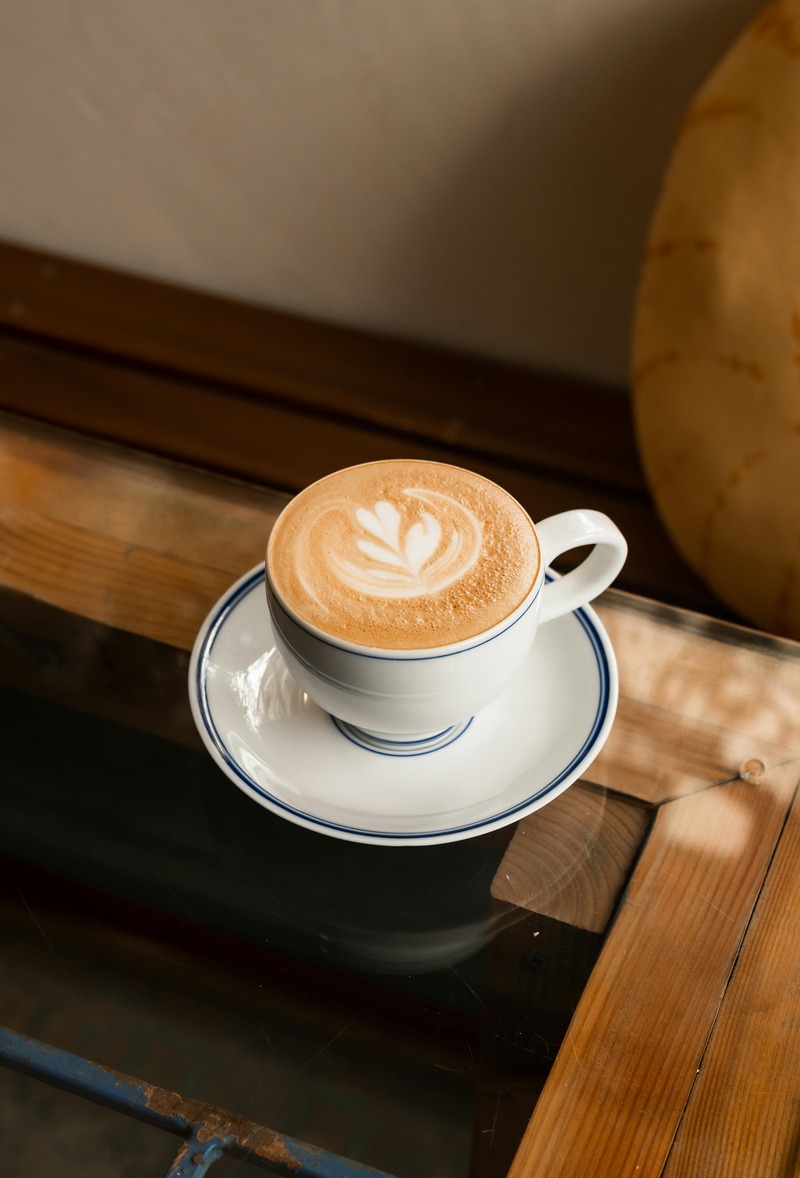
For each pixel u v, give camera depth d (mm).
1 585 792
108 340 1319
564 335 1255
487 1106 656
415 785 717
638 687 750
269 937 698
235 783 709
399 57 1079
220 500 816
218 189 1285
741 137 904
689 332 951
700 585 1064
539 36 1030
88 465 830
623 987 676
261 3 1085
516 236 1187
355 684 680
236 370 1284
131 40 1169
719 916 689
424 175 1170
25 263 1436
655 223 963
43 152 1331
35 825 725
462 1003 678
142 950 695
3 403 1241
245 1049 673
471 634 672
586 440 1197
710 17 990
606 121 1057
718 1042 662
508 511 713
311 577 689
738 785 723
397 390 1260
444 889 704
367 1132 655
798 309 896
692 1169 639
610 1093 655
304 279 1340
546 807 719
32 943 697
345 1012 678
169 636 775
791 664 756
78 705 755
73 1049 674
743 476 949
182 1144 656
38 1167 656
